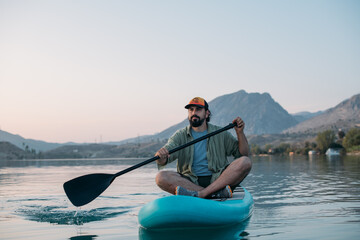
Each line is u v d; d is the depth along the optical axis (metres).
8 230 3.76
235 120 4.42
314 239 3.04
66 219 4.35
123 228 3.71
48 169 23.95
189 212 3.44
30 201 6.22
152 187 8.51
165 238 3.15
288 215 4.29
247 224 3.77
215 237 3.15
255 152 104.12
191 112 4.58
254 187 7.94
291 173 12.73
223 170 4.48
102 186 4.39
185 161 4.58
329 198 5.81
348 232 3.29
